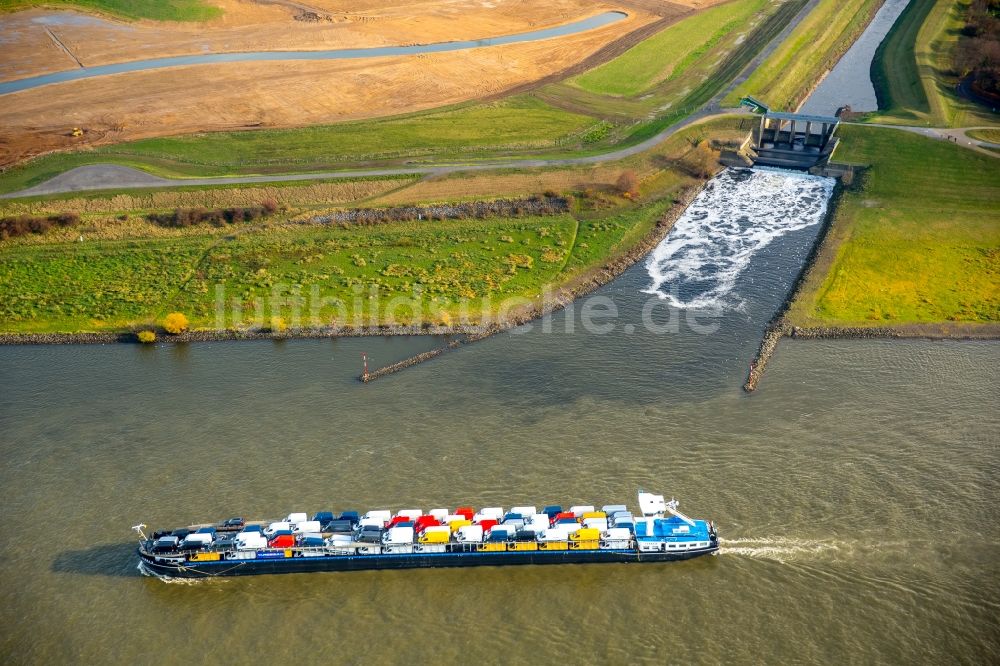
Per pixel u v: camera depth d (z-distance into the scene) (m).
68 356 155.62
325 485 121.31
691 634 99.38
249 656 98.25
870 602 102.00
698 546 108.50
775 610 101.75
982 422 129.88
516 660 96.75
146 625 102.75
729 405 135.62
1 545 113.12
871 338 154.25
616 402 137.00
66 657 98.94
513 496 118.56
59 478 124.06
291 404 139.00
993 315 160.00
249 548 108.25
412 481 121.62
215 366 150.88
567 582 107.44
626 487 119.44
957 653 95.75
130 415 137.38
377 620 102.62
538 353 151.88
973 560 106.62
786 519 113.50
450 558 109.31
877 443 125.94
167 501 119.38
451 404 137.75
